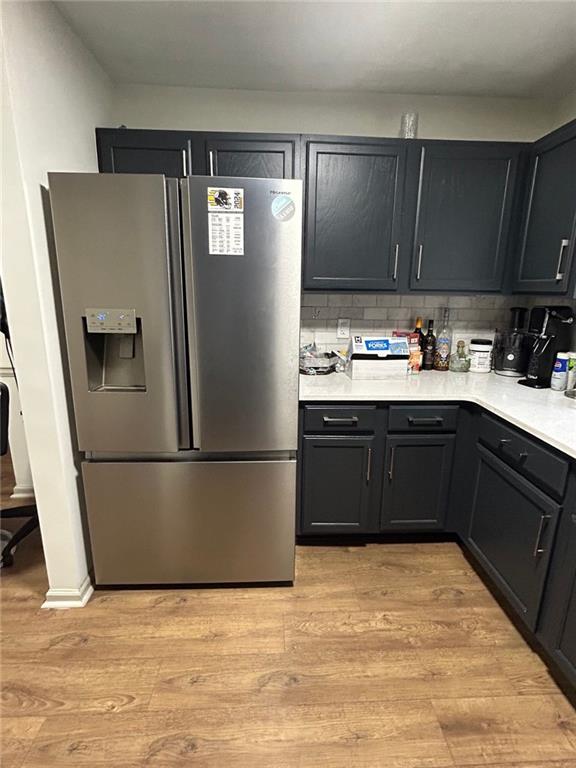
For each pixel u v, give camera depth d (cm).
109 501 173
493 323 254
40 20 145
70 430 169
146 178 142
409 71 200
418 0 148
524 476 157
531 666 149
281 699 136
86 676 143
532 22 160
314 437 199
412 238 212
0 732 126
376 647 156
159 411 162
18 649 154
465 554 213
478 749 122
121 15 159
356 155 201
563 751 122
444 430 202
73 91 171
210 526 179
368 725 129
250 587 188
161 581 184
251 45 179
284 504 179
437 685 142
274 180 147
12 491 276
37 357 151
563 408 170
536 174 199
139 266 148
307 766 117
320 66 196
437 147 202
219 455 174
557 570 139
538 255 198
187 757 119
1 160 134
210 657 151
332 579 193
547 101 229
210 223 148
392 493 208
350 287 215
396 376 221
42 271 147
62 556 172
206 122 223
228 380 163
